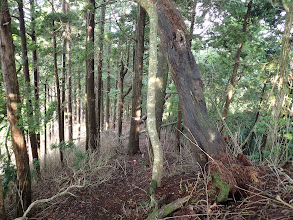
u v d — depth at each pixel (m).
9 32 3.68
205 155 3.04
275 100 4.29
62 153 6.45
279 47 6.28
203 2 5.27
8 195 4.88
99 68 8.52
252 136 6.38
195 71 3.08
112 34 7.59
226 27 5.73
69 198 4.33
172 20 3.05
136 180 4.54
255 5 5.81
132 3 8.30
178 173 3.90
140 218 2.84
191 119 3.05
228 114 7.68
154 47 2.73
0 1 3.54
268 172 2.67
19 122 3.84
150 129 3.02
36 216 3.95
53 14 5.89
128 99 15.16
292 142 3.68
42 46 6.88
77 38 7.40
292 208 1.75
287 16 4.26
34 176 5.51
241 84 6.86
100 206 3.72
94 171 5.27
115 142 8.71
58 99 6.25
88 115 7.23
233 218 1.98
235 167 2.62
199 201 2.36
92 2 6.38
